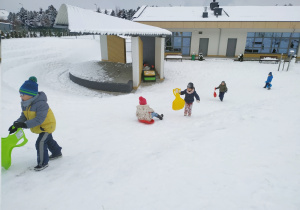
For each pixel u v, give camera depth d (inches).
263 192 92.0
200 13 1029.8
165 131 206.4
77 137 190.4
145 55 701.3
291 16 925.2
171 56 876.0
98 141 180.1
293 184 96.1
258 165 114.7
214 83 571.5
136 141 177.3
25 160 137.0
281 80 585.3
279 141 143.8
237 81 585.6
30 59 764.6
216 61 874.8
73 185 106.5
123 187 103.3
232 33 928.9
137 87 513.0
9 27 1481.3
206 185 100.1
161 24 876.6
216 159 125.6
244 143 145.5
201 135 172.4
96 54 1085.1
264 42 933.8
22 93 107.0
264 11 1013.8
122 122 243.8
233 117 216.1
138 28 526.3
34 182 109.0
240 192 93.0
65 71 680.4
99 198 95.0
